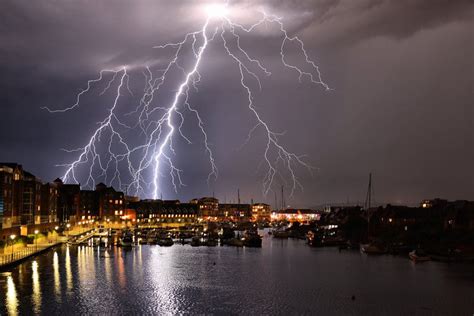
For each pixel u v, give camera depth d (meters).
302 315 49.78
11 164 110.81
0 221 93.50
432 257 88.31
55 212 146.38
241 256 97.69
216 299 56.12
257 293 59.50
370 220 134.75
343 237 127.94
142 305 53.09
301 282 66.88
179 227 187.62
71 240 119.00
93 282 64.94
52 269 74.44
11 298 55.09
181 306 52.88
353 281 67.62
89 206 199.88
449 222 112.00
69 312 49.94
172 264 84.25
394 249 99.19
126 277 69.50
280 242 136.00
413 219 123.31
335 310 51.88
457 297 57.84
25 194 113.81
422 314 50.91
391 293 59.94
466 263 84.31
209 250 110.19
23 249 93.44
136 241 129.12
